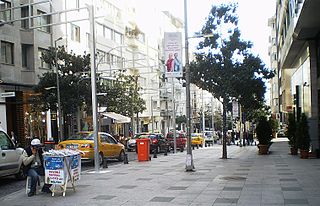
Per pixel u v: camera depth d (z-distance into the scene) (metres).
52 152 10.35
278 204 8.50
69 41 38.75
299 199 8.98
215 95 21.27
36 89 29.02
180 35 15.66
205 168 16.11
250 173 14.06
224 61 20.92
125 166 17.97
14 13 31.02
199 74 21.02
